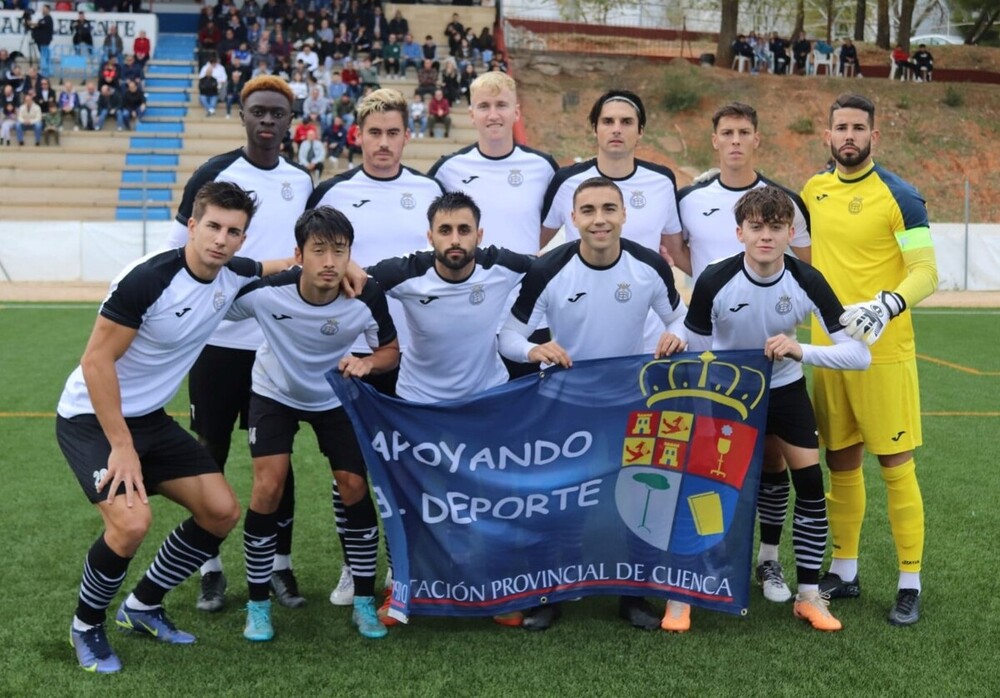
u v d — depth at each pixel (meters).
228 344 4.57
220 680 3.70
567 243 4.39
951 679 3.70
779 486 4.69
